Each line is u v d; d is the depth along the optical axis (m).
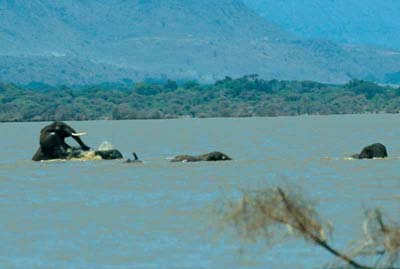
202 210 134.00
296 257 101.44
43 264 102.81
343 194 150.75
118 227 122.38
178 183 169.00
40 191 161.38
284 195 75.19
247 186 163.00
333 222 120.38
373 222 78.38
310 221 75.06
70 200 149.12
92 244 112.12
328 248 76.19
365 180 170.50
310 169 194.50
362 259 90.19
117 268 100.62
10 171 194.50
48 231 120.69
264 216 74.62
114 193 156.75
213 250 106.38
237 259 101.88
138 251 107.75
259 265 99.38
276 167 199.00
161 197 150.62
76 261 104.06
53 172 190.38
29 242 114.00
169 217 128.75
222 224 76.44
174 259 103.25
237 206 75.00
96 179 176.88
